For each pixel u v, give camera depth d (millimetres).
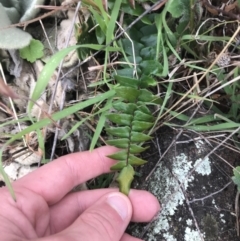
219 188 169
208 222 166
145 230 172
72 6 181
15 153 197
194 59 179
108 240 153
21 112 198
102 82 171
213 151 169
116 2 155
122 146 163
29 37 187
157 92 178
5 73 198
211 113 177
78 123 166
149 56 170
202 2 171
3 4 198
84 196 180
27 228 160
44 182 172
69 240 141
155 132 177
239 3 167
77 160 174
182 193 169
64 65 184
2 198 160
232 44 177
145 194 168
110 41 160
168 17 176
